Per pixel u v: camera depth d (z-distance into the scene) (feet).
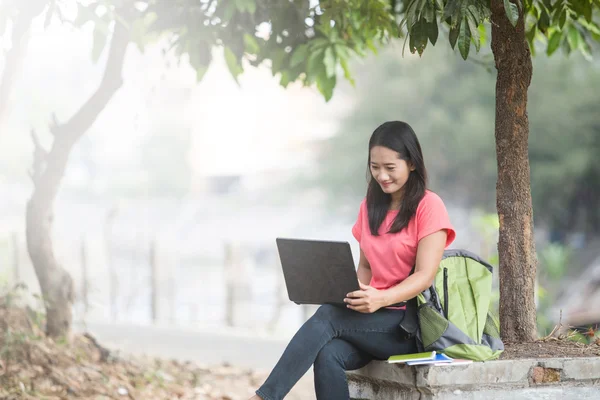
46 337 28.37
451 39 16.52
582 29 25.48
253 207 145.28
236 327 51.55
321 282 16.78
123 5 24.03
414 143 16.92
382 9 24.06
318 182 108.88
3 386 23.90
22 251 59.47
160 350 39.19
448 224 16.66
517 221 19.71
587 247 88.89
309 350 16.66
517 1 19.24
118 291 56.90
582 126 86.99
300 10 25.08
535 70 87.40
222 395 29.09
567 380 17.12
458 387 16.37
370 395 18.31
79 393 25.23
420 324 16.57
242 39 24.82
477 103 91.56
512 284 19.76
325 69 23.63
